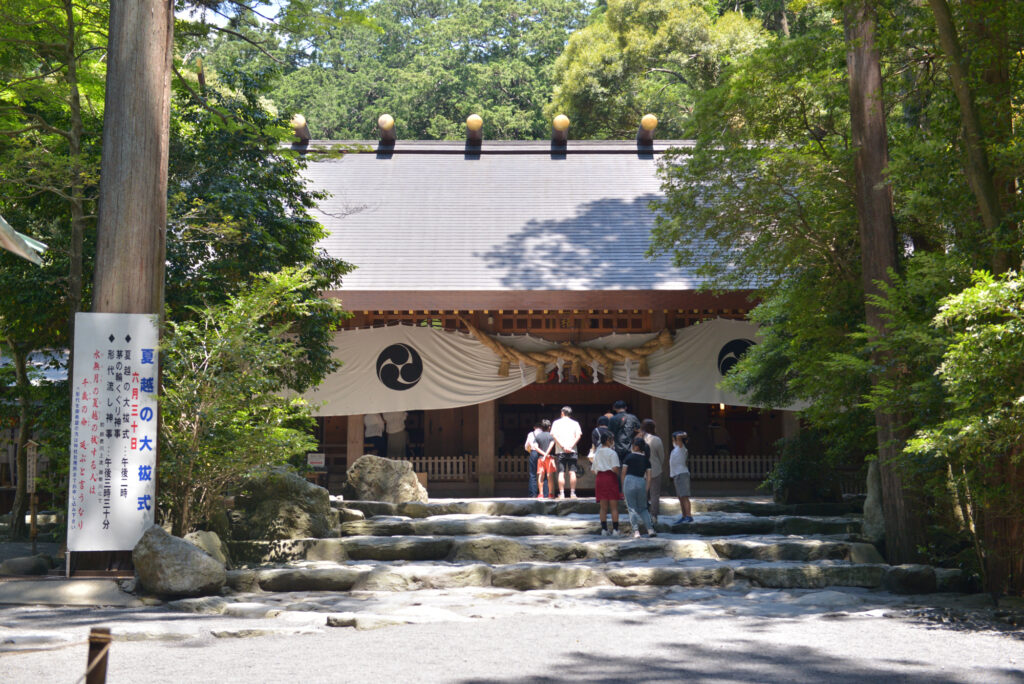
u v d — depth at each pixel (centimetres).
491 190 2103
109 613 818
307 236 1377
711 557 1104
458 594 916
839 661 612
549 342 1806
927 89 1091
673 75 3238
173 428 1014
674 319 1827
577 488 1755
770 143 1324
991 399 820
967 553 988
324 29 1206
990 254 909
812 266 1273
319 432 2045
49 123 1302
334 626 751
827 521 1289
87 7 1205
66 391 1241
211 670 575
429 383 1792
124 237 977
